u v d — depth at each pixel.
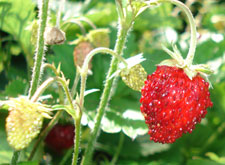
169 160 0.19
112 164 0.18
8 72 0.18
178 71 0.12
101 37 0.15
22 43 0.16
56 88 0.16
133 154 0.19
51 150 0.17
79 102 0.11
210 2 0.26
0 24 0.16
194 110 0.12
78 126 0.11
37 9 0.18
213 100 0.21
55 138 0.16
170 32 0.22
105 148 0.19
